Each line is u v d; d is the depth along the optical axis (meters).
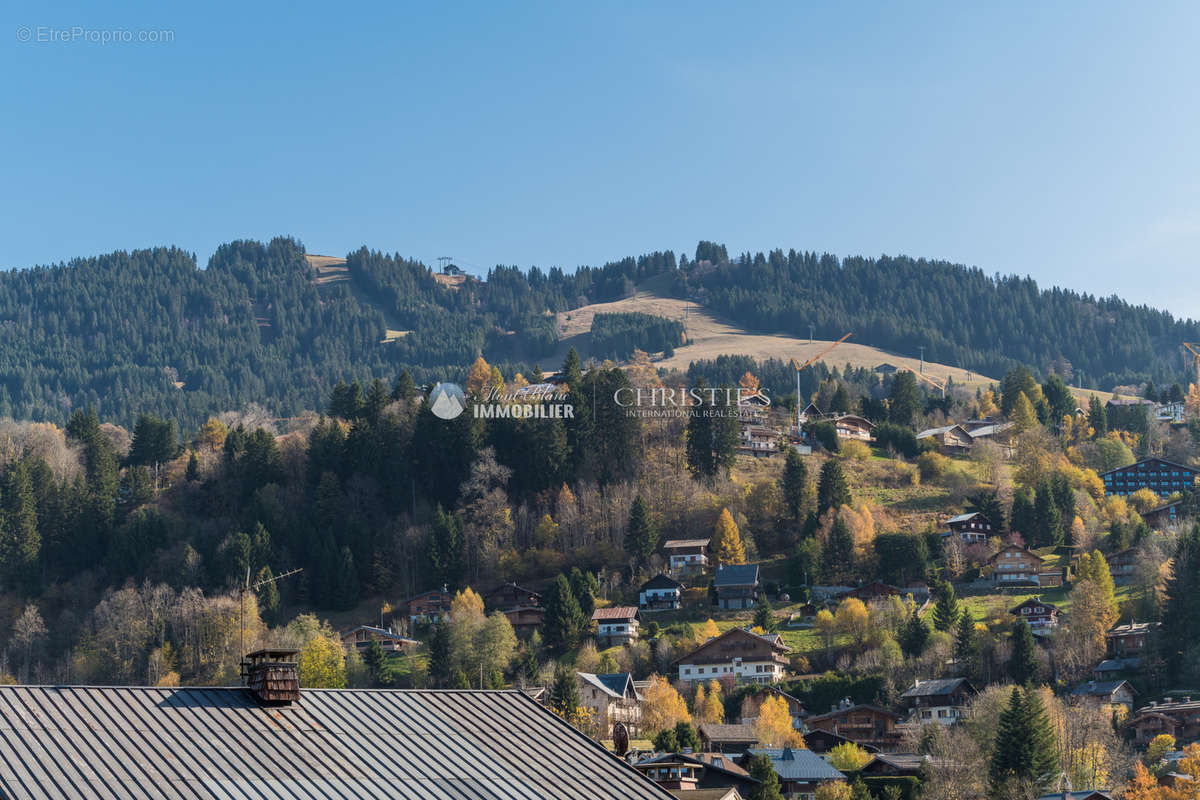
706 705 188.88
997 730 140.38
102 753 44.88
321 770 47.47
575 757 53.06
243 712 49.62
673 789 96.06
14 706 45.66
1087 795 115.56
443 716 53.22
